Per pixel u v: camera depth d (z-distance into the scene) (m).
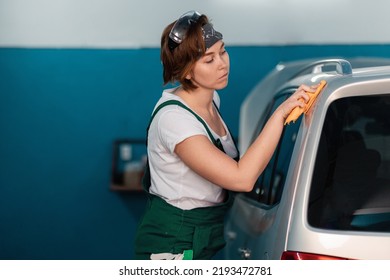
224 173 2.41
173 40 2.48
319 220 2.22
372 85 2.36
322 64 2.82
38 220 5.66
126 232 5.68
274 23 5.57
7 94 5.55
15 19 5.52
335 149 2.34
